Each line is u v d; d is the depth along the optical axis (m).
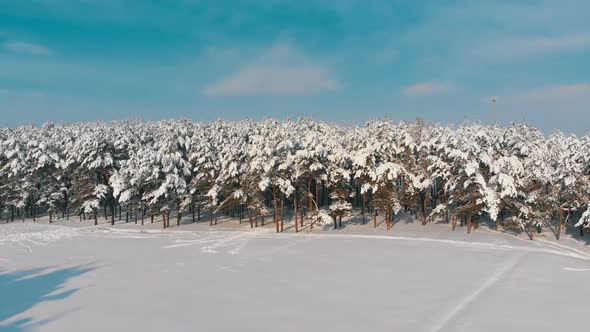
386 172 46.66
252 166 46.72
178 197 54.69
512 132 52.25
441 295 24.19
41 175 61.81
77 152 58.62
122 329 19.25
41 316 21.14
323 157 49.25
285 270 30.89
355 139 57.34
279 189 51.62
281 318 20.52
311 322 19.95
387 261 33.62
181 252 39.09
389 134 49.31
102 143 58.44
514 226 44.19
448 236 45.12
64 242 45.97
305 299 23.61
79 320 20.53
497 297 23.66
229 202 53.94
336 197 49.72
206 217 62.25
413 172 50.31
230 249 40.31
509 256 35.34
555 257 34.84
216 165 53.66
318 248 39.84
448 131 50.22
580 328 19.05
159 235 50.62
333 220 55.44
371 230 49.47
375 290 25.28
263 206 52.91
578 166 43.91
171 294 24.83
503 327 19.16
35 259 36.19
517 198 44.56
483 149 44.50
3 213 70.81
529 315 20.72
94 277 29.31
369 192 62.16
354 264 32.66
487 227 49.75
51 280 28.58
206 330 19.05
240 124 70.56
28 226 59.09
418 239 44.09
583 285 26.19
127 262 34.53
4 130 73.19
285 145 46.81
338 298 23.75
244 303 22.97
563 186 44.56
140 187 56.09
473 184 43.34
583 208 46.41
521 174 42.88
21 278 29.23
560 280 27.39
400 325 19.47
